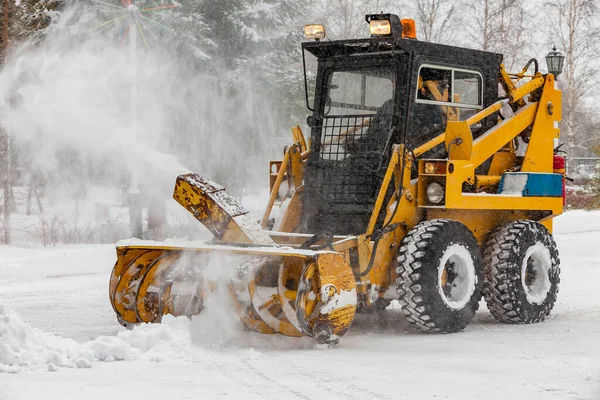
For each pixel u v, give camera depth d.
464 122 8.19
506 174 9.09
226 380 5.61
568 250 16.53
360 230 8.38
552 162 9.58
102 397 5.08
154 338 6.69
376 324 8.55
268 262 7.14
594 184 30.91
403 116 8.29
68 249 18.70
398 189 7.96
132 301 7.89
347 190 8.52
